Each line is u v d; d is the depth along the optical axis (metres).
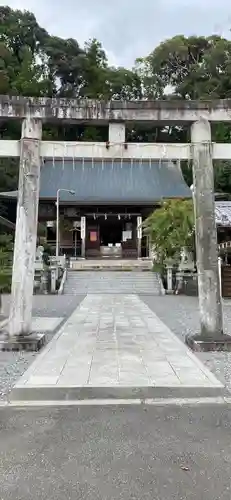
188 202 20.02
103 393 4.83
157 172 37.69
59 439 3.61
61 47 56.03
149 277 22.50
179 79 55.12
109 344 7.59
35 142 7.45
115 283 21.53
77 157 7.59
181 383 5.16
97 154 7.61
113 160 7.86
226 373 5.66
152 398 4.69
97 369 5.80
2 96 7.38
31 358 6.55
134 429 3.82
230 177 37.53
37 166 7.47
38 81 49.03
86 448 3.43
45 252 28.47
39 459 3.25
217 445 3.48
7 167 38.75
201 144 7.49
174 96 51.97
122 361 6.27
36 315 11.84
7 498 2.73
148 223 21.53
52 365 6.03
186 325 9.93
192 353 6.85
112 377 5.41
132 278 22.28
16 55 54.16
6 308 13.32
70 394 4.80
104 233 36.53
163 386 5.04
